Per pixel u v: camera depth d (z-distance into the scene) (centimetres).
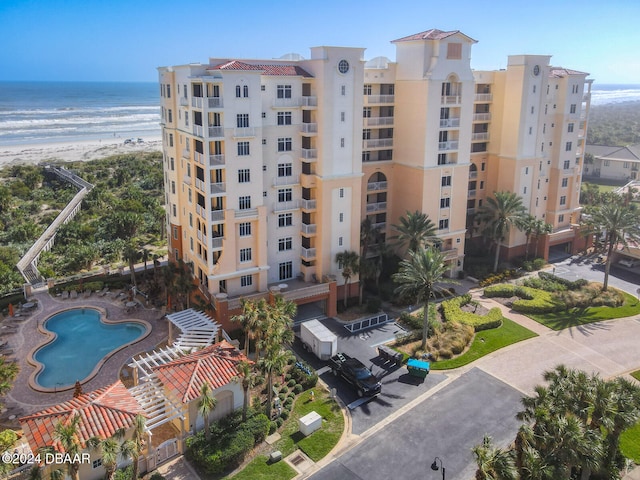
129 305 5691
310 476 3419
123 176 12044
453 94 6253
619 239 6406
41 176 12156
